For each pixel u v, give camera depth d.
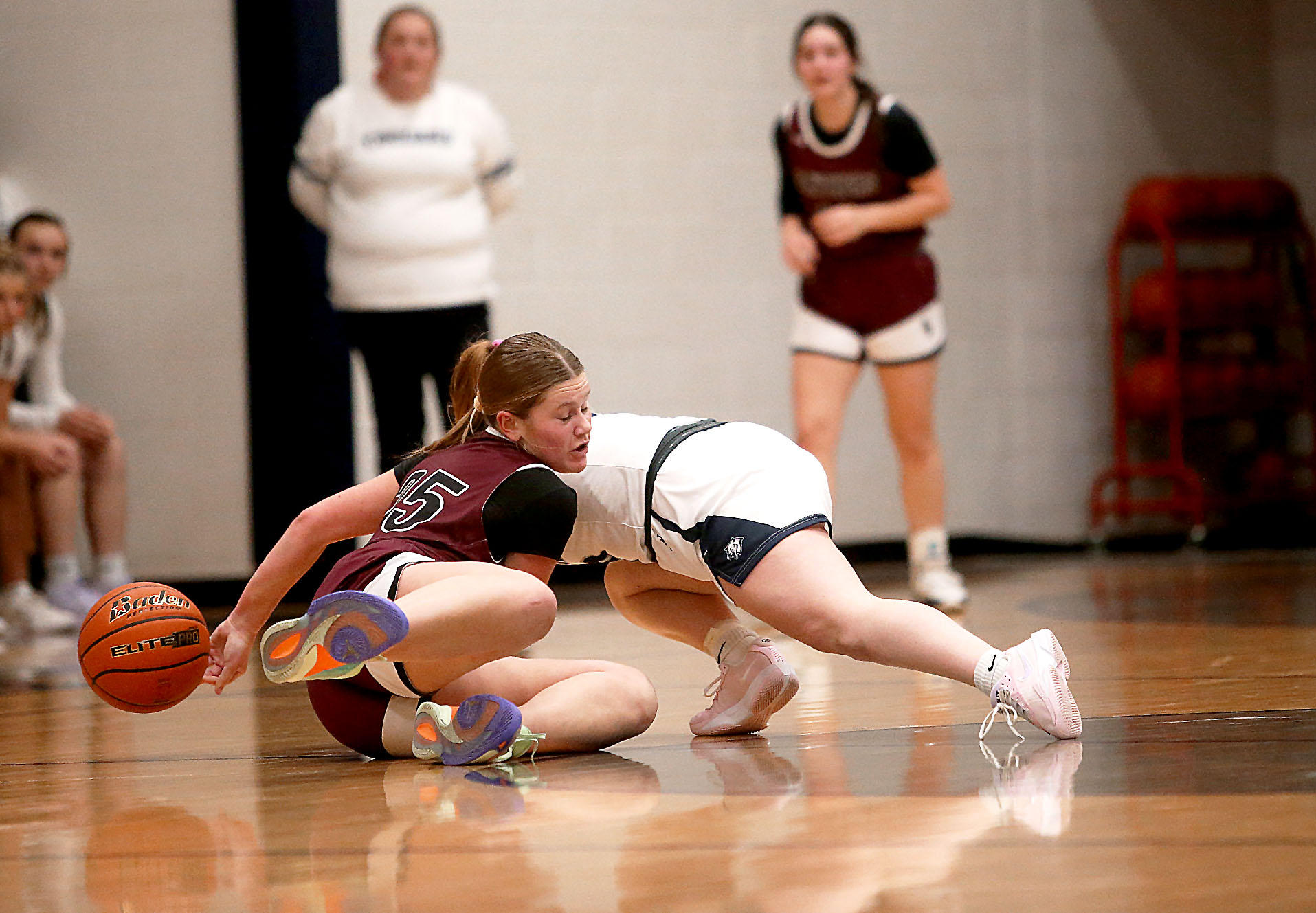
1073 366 20.88
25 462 14.62
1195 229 20.95
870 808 4.74
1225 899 3.55
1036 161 20.59
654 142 18.72
